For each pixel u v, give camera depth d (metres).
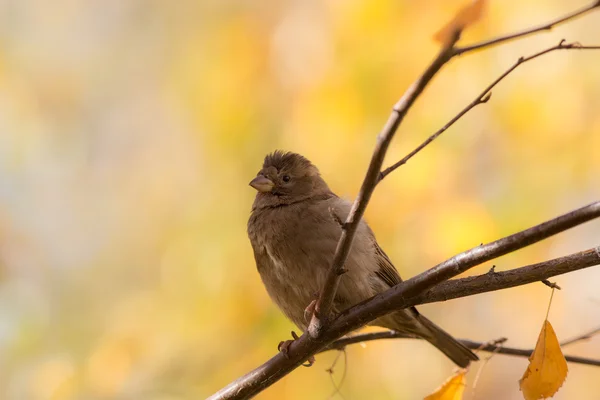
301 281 8.62
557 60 10.93
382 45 10.73
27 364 12.17
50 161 15.30
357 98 10.68
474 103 5.95
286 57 11.27
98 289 13.87
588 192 11.00
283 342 8.30
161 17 15.18
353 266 8.40
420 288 6.62
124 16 15.90
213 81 11.88
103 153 15.23
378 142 5.73
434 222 10.74
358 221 6.31
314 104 10.87
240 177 11.57
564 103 10.88
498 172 10.98
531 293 11.91
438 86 11.08
